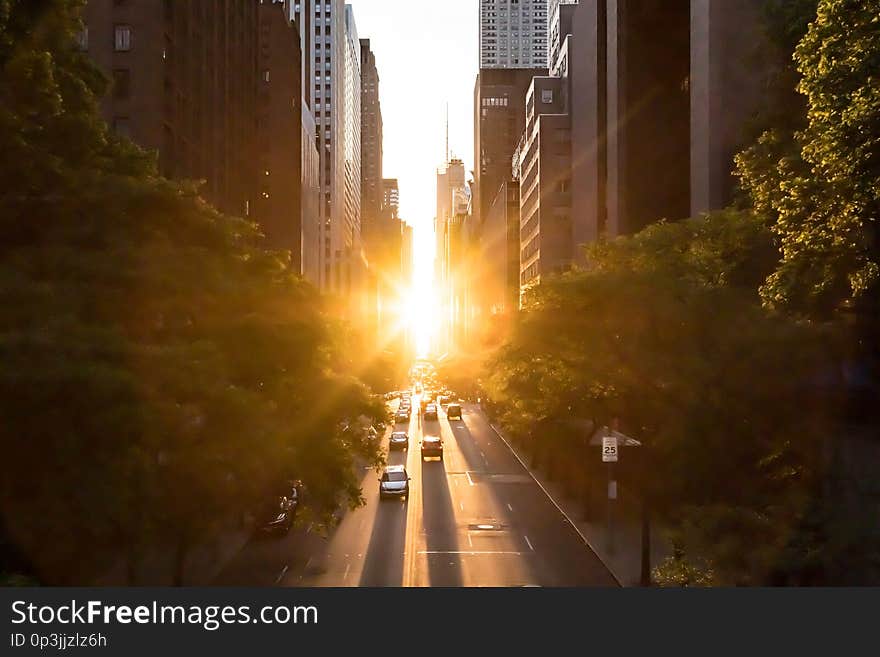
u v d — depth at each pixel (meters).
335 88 183.12
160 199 19.17
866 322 19.48
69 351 13.08
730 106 40.56
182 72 50.06
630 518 37.94
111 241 17.52
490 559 29.70
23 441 12.42
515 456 64.50
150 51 44.91
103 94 24.91
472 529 35.62
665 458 23.19
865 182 14.92
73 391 12.52
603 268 26.86
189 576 26.89
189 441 16.03
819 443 18.67
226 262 20.58
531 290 26.00
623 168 56.78
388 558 29.73
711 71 40.91
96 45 44.75
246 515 35.69
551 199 84.38
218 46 59.94
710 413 18.78
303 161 115.25
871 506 16.64
